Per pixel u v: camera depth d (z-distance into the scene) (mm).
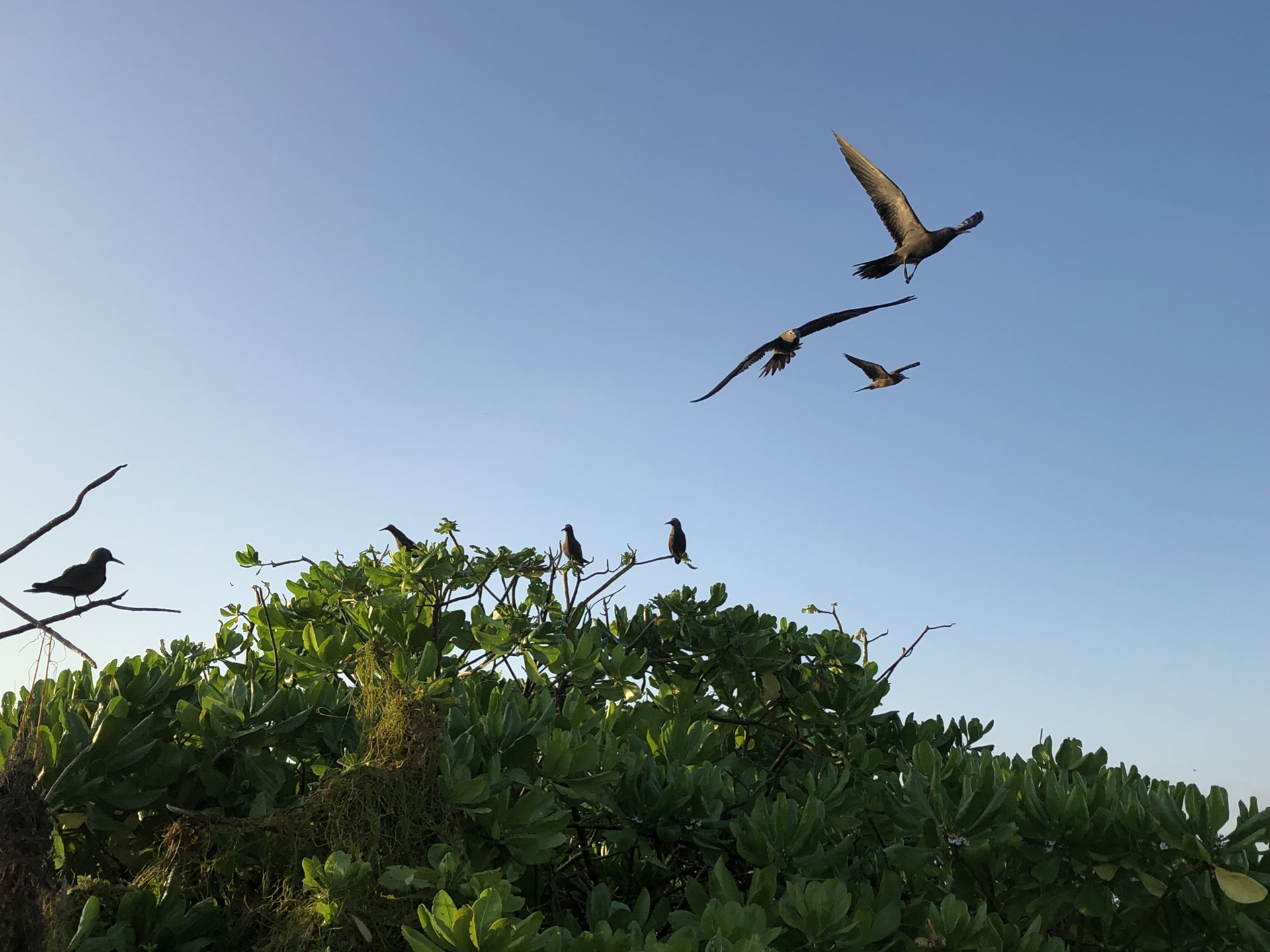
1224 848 5555
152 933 4684
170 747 5508
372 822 4727
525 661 7441
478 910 3771
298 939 4387
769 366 6238
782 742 10016
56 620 3408
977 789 5875
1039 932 5285
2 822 3826
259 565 8227
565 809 5785
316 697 5859
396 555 7590
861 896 5555
